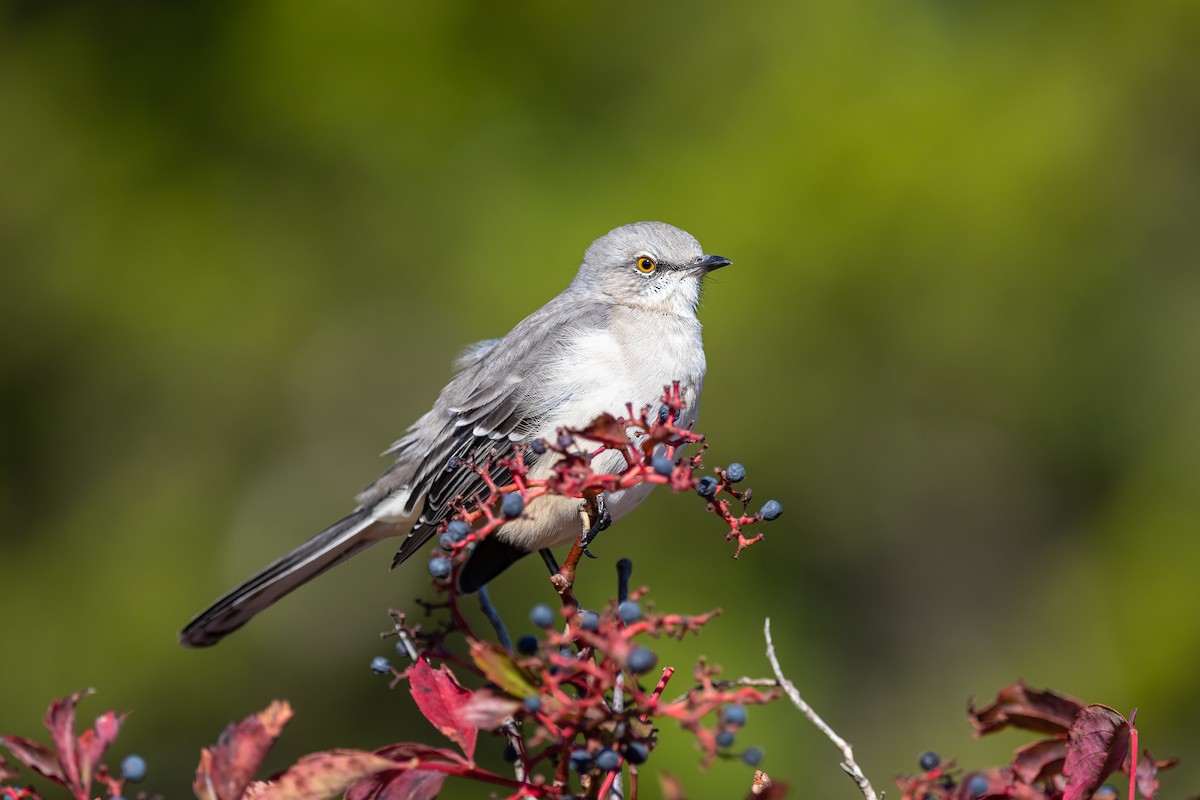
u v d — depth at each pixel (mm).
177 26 14930
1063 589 14289
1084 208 13742
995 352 13586
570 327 7438
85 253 14492
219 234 14508
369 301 14312
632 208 13562
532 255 13648
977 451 14305
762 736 12055
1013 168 13312
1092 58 14062
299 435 14594
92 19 15055
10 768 3646
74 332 14492
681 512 12797
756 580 13008
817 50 13883
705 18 14391
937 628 14547
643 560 12648
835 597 13984
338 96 14508
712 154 13625
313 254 14484
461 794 11680
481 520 6711
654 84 14312
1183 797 12797
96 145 14742
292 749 13867
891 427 13773
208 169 14703
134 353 14406
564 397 7191
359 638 14289
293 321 14406
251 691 13898
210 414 14492
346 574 14438
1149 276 14242
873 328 13266
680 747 11156
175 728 13641
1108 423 14211
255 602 7594
